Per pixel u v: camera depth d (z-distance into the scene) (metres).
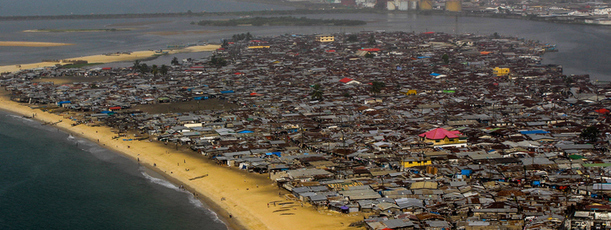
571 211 143.12
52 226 158.38
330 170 188.00
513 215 146.12
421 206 152.38
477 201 155.12
